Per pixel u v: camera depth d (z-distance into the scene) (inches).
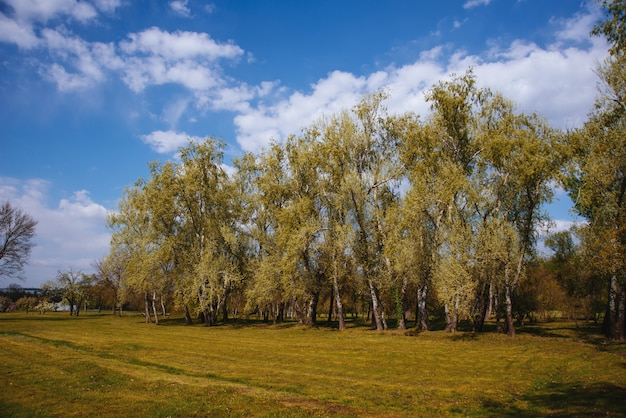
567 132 1331.2
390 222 1526.8
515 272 1374.3
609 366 813.9
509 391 654.5
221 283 2169.0
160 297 2458.2
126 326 2032.5
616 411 506.3
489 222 1347.2
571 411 518.9
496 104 1461.6
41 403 547.5
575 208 1336.1
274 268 1945.1
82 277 3442.4
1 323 1996.8
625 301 1187.3
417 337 1424.7
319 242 1813.5
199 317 2566.4
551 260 2014.0
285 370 833.5
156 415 507.2
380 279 1644.9
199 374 775.7
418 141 1526.8
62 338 1321.4
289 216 1795.0
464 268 1337.4
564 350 1074.1
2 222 2389.3
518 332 1471.5
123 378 709.3
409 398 611.8
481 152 1443.2
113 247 2389.3
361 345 1243.8
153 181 2257.6
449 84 1518.2
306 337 1504.7
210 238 2201.0
